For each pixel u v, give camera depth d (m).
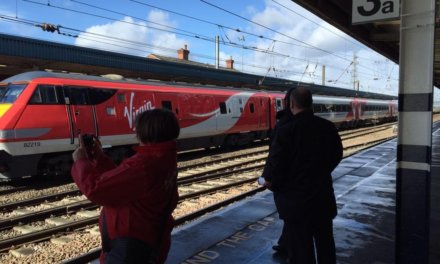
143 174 2.08
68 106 11.77
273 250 4.55
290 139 3.13
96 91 12.64
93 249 5.93
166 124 2.20
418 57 3.12
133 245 2.13
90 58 20.31
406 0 3.14
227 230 5.27
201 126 17.33
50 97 11.39
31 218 7.50
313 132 3.15
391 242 4.78
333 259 3.42
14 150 10.64
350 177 9.32
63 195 9.42
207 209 7.98
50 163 11.69
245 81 31.94
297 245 3.24
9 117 10.62
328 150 3.21
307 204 3.13
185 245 4.73
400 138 3.21
